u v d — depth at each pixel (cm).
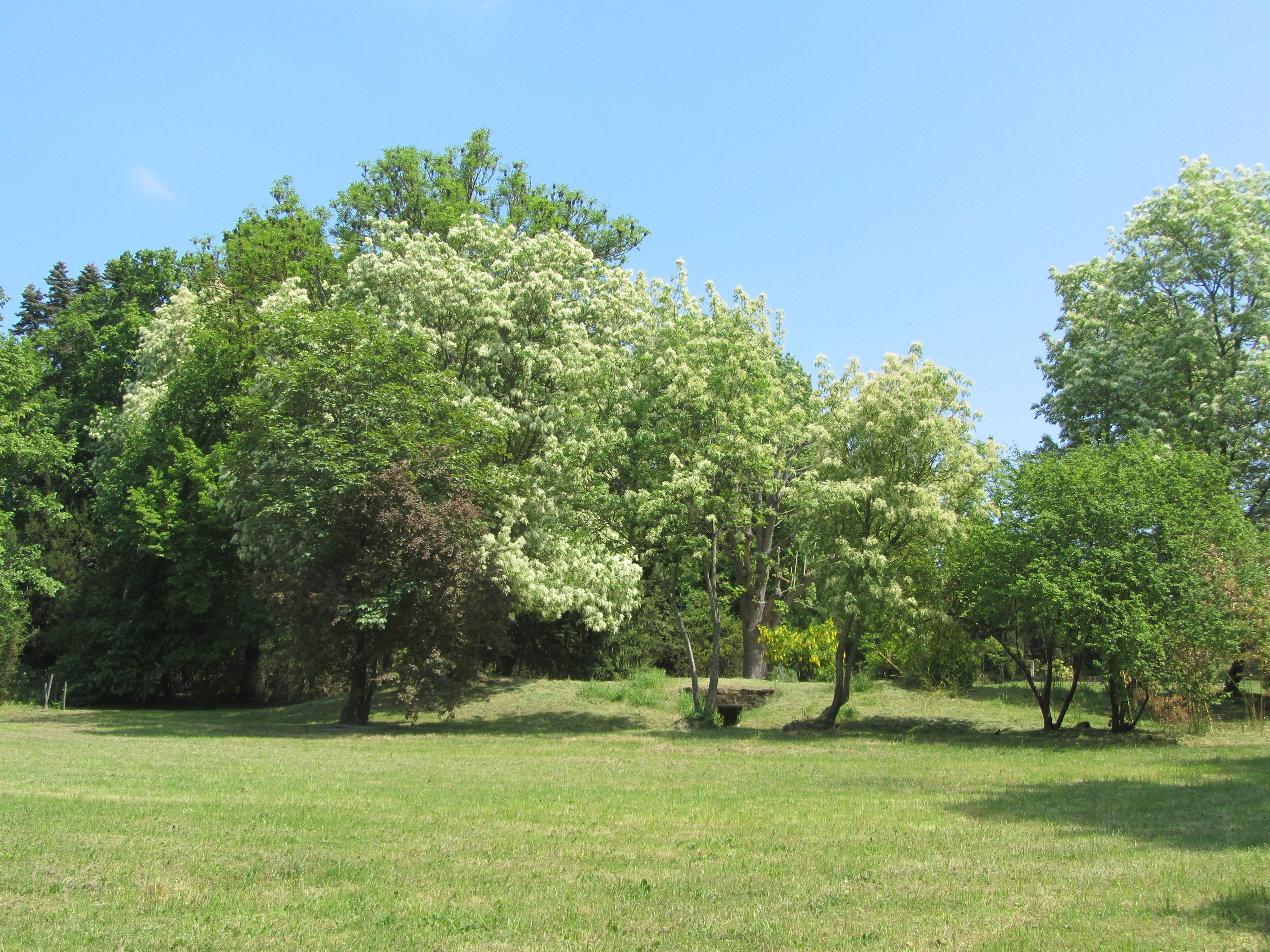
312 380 2097
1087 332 2942
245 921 565
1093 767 1440
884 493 2028
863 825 908
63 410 4178
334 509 1992
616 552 2570
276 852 746
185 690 3747
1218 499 1925
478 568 2050
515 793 1098
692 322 2423
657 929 559
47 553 3631
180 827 837
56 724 2370
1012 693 2689
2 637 3192
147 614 3494
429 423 2186
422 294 2438
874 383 2094
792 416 2488
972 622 2122
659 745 1800
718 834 858
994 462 2108
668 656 3622
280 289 2873
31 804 943
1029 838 841
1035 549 1872
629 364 2442
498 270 2662
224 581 3378
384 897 623
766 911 600
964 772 1369
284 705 3491
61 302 5266
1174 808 1020
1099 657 1917
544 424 2419
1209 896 628
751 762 1499
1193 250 2753
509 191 3944
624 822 913
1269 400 2502
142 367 3819
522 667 3350
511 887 653
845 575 2045
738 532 2475
